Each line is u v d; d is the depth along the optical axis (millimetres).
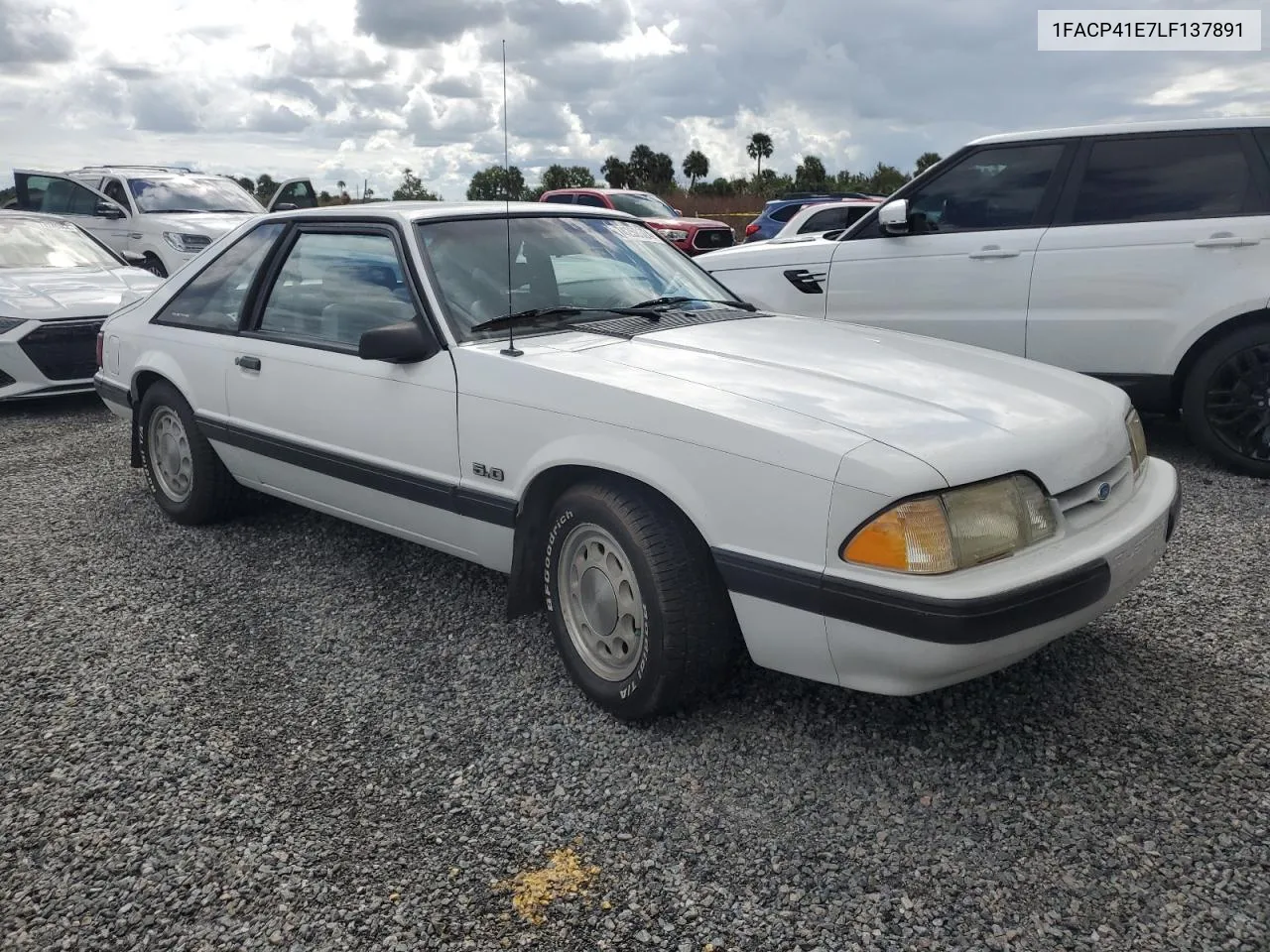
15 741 2893
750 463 2555
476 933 2121
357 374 3613
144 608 3814
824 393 2781
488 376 3166
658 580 2709
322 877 2305
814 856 2332
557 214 4043
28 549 4465
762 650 2662
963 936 2072
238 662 3359
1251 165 5070
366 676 3248
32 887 2293
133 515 4934
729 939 2084
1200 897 2148
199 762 2777
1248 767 2607
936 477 2377
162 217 12211
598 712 2992
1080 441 2711
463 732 2904
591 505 2857
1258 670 3104
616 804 2545
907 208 5918
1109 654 3242
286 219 4258
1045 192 5500
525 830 2455
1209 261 5055
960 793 2545
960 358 3252
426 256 3555
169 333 4594
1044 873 2248
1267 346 4996
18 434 6844
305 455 3877
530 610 3250
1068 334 5434
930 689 2496
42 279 8133
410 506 3535
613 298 3762
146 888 2281
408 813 2533
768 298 6480
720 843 2389
